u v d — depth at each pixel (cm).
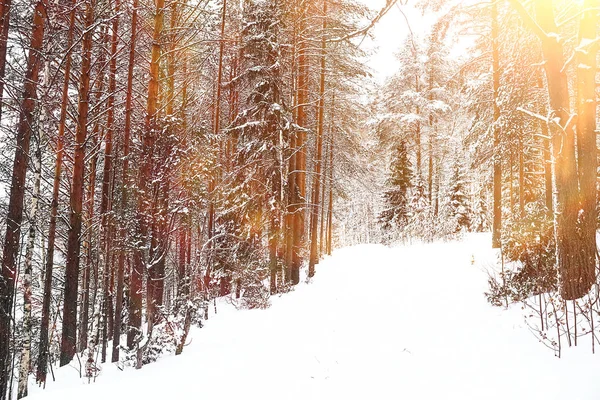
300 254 1680
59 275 1596
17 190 882
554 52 622
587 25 653
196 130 1020
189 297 846
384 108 3003
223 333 954
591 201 573
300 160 1784
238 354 698
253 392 490
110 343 1438
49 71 1112
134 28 1158
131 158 1045
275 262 1459
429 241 2258
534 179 2088
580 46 614
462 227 3148
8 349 823
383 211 3172
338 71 1861
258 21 1439
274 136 1473
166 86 1379
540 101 1286
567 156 584
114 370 821
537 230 781
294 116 1733
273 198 1420
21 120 908
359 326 773
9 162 1192
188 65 1722
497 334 581
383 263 1725
